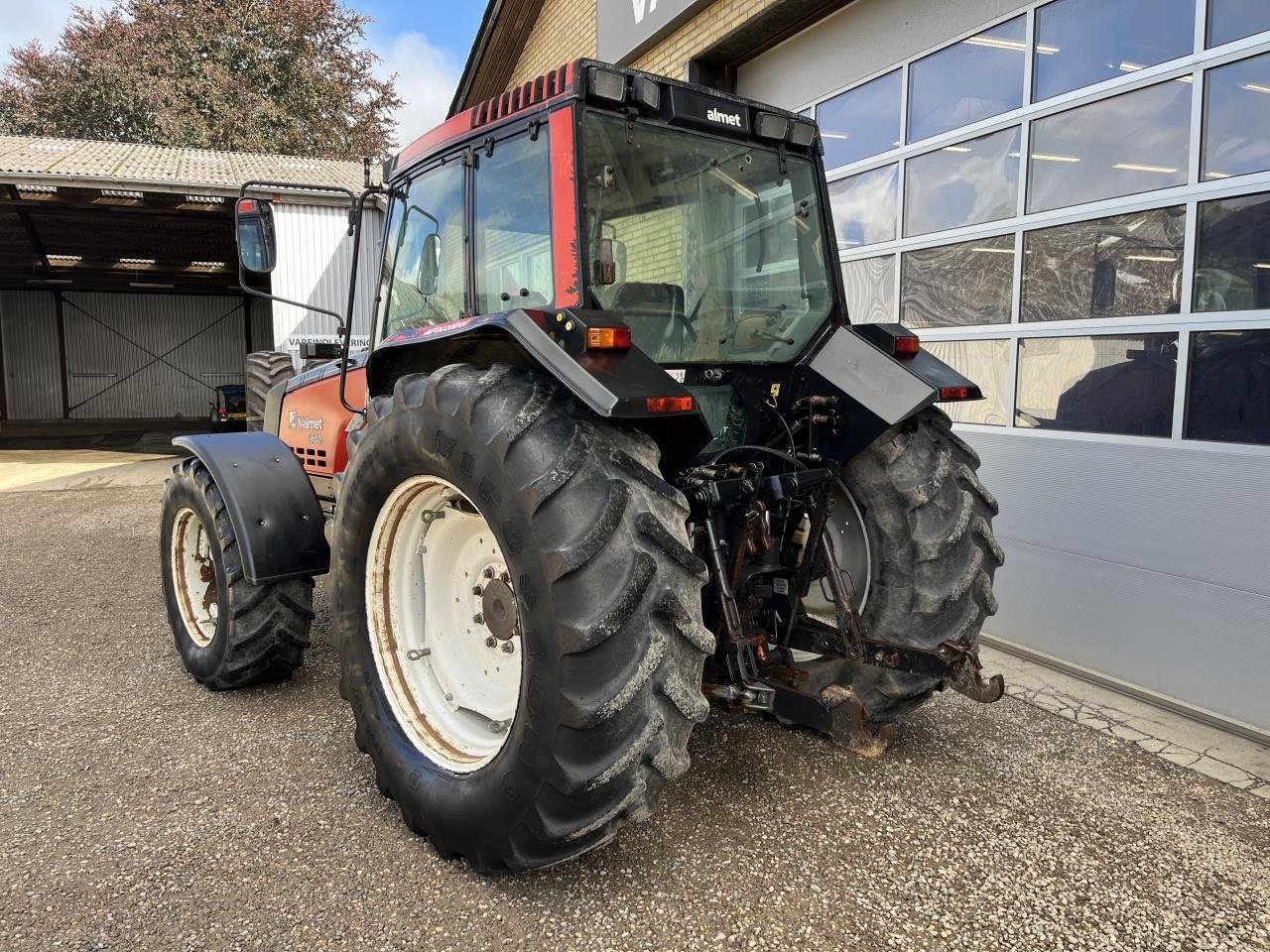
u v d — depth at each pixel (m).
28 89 24.50
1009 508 4.14
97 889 2.19
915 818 2.54
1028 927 2.06
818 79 5.55
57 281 19.52
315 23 25.97
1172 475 3.44
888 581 2.79
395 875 2.26
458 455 2.14
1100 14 3.76
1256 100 3.20
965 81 4.47
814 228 3.00
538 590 1.96
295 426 4.33
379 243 3.36
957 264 4.54
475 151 2.66
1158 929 2.06
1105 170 3.76
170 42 24.61
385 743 2.51
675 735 1.99
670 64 6.64
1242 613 3.22
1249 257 3.24
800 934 2.02
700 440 2.26
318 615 4.74
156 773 2.82
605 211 2.37
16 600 5.03
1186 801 2.68
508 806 2.07
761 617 2.86
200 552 3.65
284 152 25.53
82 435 17.44
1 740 3.08
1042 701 3.48
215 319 21.88
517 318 2.17
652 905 2.12
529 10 9.67
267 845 2.39
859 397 2.74
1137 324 3.61
